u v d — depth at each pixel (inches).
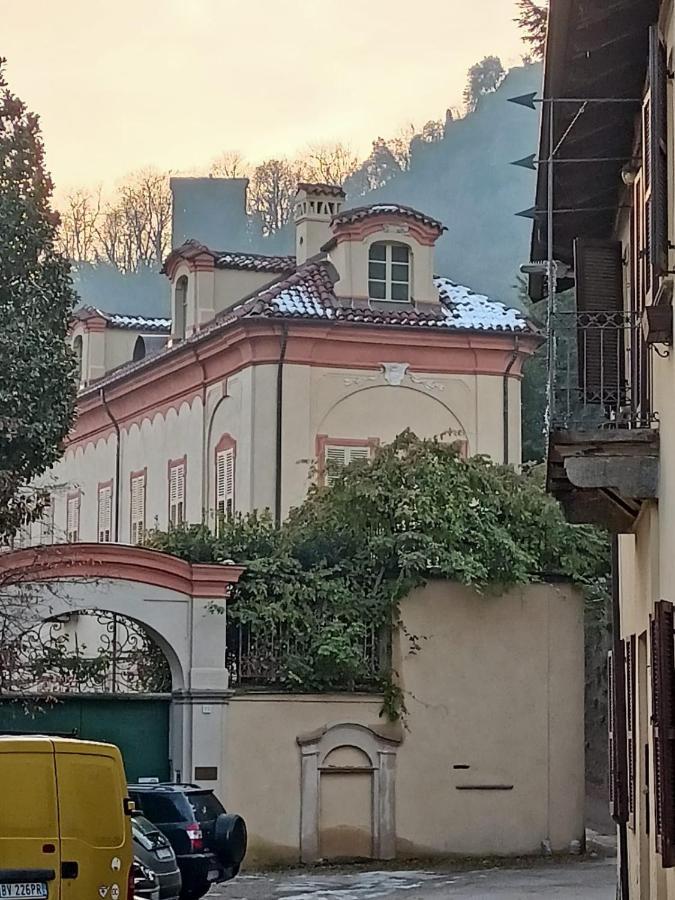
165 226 3287.4
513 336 1471.5
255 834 1031.6
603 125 655.1
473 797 1090.1
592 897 874.8
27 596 971.3
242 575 1058.1
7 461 991.6
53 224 1022.4
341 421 1432.1
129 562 1002.7
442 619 1098.7
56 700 983.0
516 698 1107.9
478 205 3309.5
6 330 983.0
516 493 1119.6
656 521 556.7
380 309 1457.9
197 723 1016.2
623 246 707.4
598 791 1521.9
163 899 762.2
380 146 3567.9
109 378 1788.9
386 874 999.6
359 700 1069.1
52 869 556.4
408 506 1088.2
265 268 1615.4
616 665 719.7
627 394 634.8
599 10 569.3
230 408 1467.8
